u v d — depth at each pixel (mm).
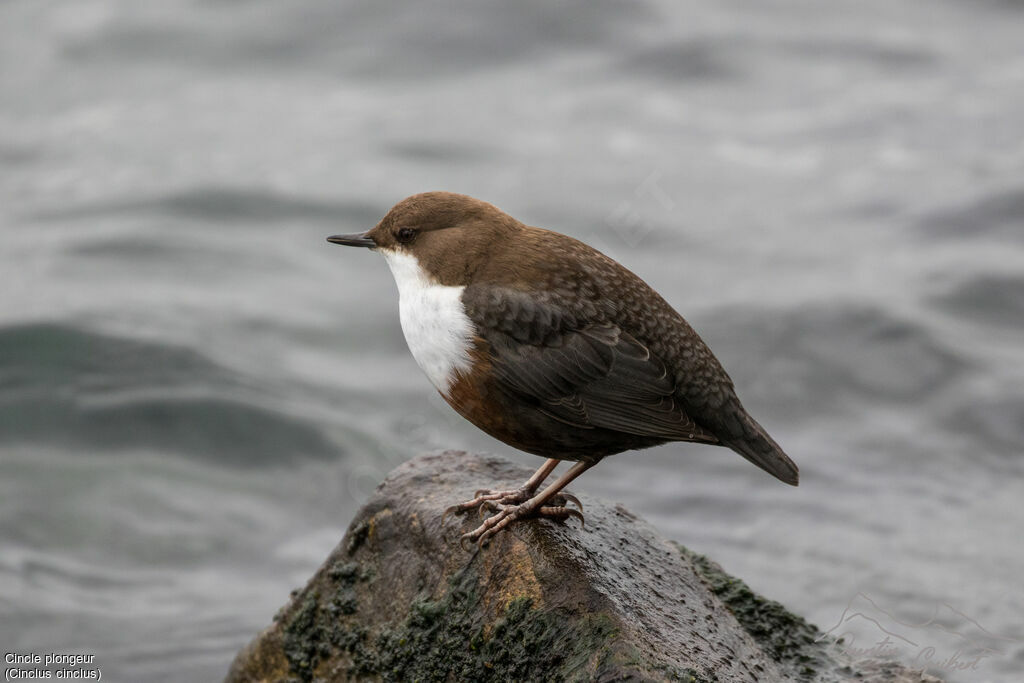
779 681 6348
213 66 22453
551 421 6520
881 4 23766
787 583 9734
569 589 6191
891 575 9656
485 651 6297
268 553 11281
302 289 15781
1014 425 12133
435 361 6691
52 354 13617
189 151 19453
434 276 6707
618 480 11844
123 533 11383
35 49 22922
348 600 7004
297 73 21984
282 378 13688
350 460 12453
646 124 19766
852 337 13734
